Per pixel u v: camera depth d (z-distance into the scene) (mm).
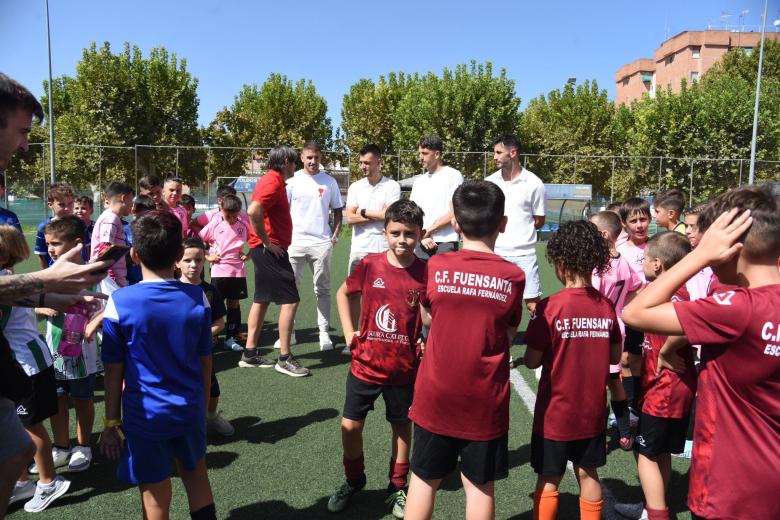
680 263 1641
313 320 7055
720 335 1550
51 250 3293
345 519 2773
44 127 28062
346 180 21609
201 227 6203
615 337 2543
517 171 5340
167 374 2260
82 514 2793
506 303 2129
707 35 45219
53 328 3188
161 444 2270
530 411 4168
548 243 2490
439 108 24922
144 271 2352
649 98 27016
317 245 5621
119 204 4566
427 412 2193
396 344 2715
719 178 20188
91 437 3703
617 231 3570
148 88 24594
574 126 29562
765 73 31656
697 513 1644
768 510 1524
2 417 2127
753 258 1578
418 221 2705
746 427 1547
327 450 3514
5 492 2168
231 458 3396
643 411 2609
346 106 32688
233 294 5809
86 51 23781
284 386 4676
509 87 25172
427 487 2221
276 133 30891
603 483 3055
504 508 2877
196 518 2363
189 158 19953
